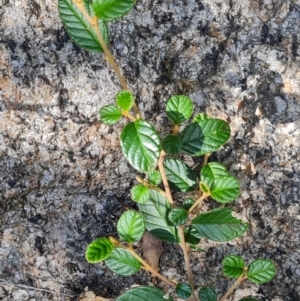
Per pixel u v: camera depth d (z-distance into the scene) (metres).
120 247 0.33
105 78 0.37
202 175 0.34
